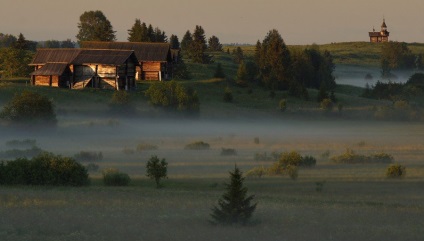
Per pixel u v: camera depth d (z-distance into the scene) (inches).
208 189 5221.5
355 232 3676.2
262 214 4158.5
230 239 3444.9
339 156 7027.6
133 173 6082.7
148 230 3636.8
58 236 3467.0
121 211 4215.1
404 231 3725.4
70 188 5201.8
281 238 3499.0
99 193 4909.0
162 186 5354.3
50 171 5428.2
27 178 5447.8
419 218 4131.4
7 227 3663.9
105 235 3506.4
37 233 3548.2
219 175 5949.8
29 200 4562.0
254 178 5797.2
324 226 3828.7
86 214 4097.0
